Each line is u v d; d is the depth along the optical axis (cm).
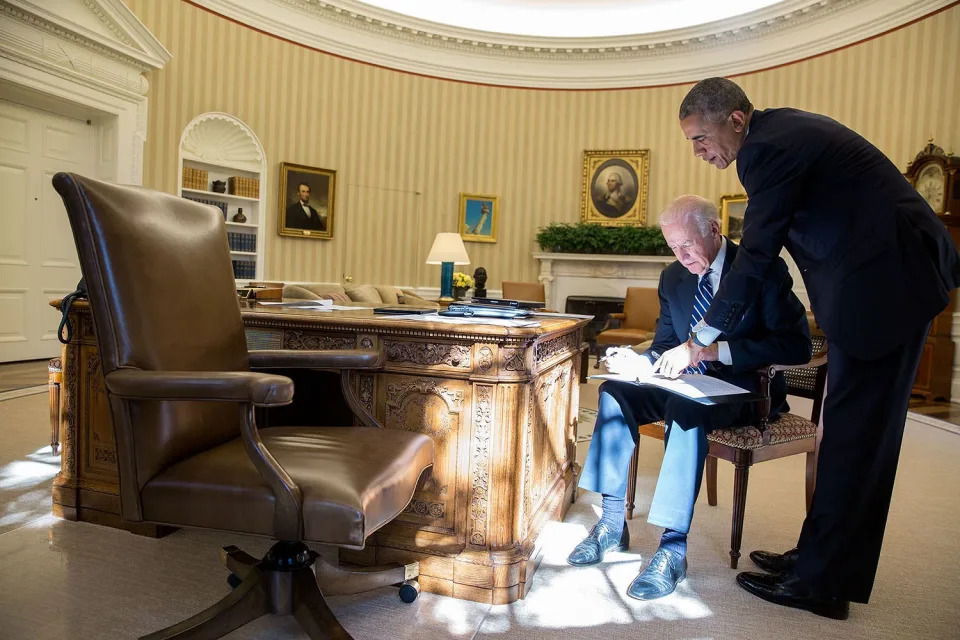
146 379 148
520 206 1020
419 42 962
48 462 325
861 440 198
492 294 1030
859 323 193
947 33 692
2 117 621
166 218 183
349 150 928
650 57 962
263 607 167
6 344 642
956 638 193
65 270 693
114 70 660
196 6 764
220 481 153
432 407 217
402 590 203
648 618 199
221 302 193
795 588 210
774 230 200
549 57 993
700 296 255
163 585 206
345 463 164
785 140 198
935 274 187
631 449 245
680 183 966
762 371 236
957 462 411
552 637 185
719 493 333
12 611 187
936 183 629
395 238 975
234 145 831
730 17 872
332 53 903
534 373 220
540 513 246
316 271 912
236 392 143
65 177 158
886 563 249
